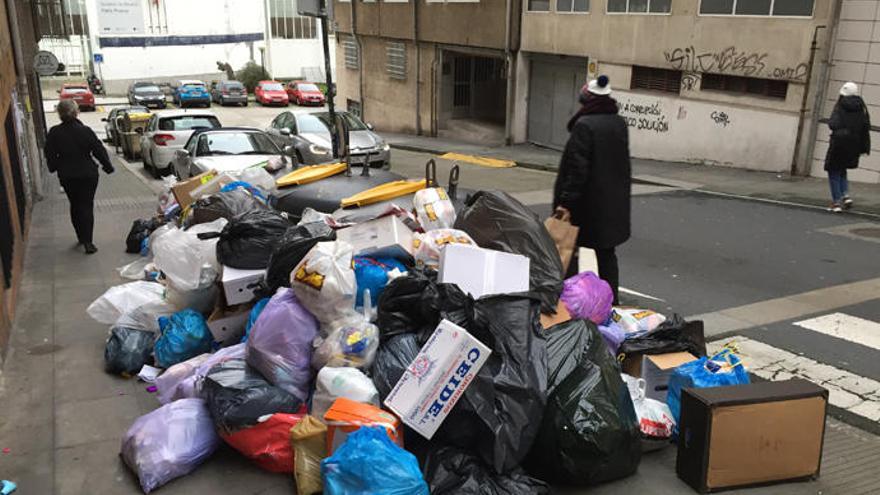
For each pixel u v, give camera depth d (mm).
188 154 12289
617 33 17359
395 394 3555
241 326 5012
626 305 6688
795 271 7738
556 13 19312
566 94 19922
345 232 4969
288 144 14867
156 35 56625
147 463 3633
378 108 29422
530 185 14805
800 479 3736
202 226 5816
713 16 14875
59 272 7730
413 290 3979
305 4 11031
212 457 3900
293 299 4145
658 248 8812
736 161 14992
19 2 14609
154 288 5723
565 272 4941
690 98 15742
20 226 8430
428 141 24203
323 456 3561
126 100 51938
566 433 3506
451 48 24000
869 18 12266
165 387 4430
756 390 3701
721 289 7164
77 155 8258
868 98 12531
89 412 4461
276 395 3846
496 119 26234
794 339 5793
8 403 4590
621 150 5320
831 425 4414
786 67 13648
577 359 3795
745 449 3613
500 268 4270
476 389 3445
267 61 62688
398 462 3107
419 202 5438
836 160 10430
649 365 4348
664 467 3867
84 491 3619
